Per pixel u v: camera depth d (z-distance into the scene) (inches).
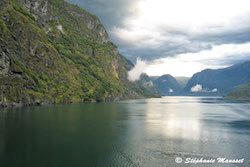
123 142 2320.4
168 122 3858.3
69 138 2421.3
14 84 6422.2
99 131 2871.6
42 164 1619.1
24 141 2230.6
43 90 7869.1
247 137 2642.7
